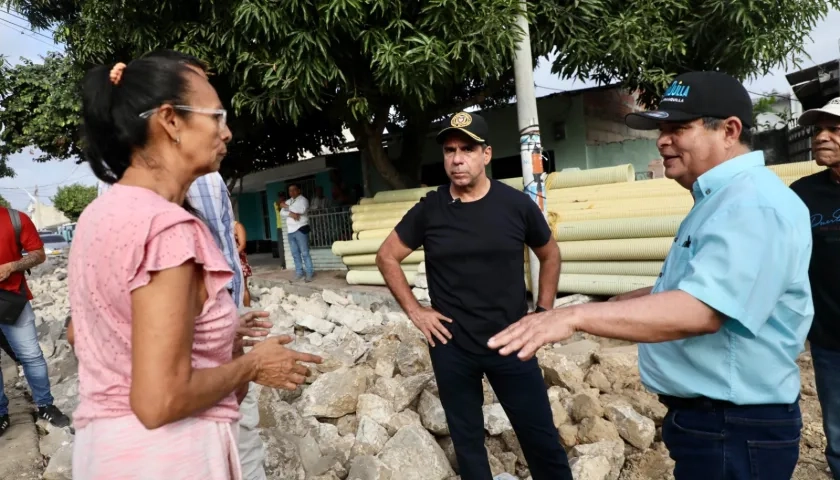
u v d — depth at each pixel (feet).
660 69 26.48
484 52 21.33
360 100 24.50
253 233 67.56
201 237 4.61
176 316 4.21
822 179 9.03
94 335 4.56
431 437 10.94
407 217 9.09
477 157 8.27
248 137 37.58
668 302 4.98
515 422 8.61
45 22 34.50
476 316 8.34
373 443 11.22
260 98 23.75
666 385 5.87
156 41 24.18
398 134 39.06
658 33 25.03
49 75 43.04
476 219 8.32
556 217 20.92
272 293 27.99
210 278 4.62
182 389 4.21
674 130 5.92
